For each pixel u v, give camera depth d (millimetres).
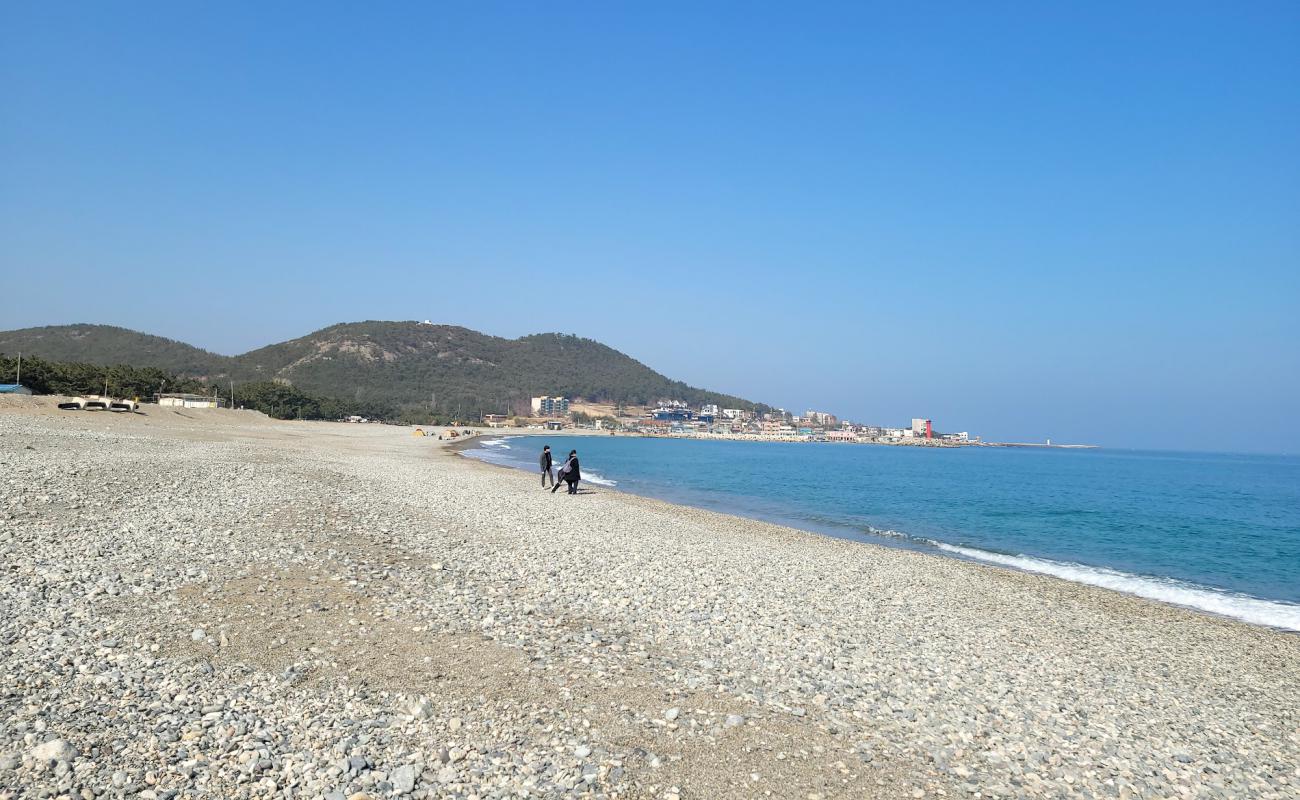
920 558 23875
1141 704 10891
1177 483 92125
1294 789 8375
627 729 8344
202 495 21875
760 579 17859
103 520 16766
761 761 7859
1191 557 29203
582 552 19578
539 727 8164
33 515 16344
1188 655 14094
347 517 21141
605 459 102500
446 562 16547
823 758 8062
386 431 143375
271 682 8719
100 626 9953
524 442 147875
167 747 6844
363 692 8680
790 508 42406
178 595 11734
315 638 10453
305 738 7359
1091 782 8062
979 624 15117
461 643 10805
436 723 8023
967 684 11016
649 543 22422
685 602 14633
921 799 7344
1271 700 11711
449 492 33250
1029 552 28844
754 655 11516
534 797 6688
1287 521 45094
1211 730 10086
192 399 117938
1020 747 8797
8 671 8125
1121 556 28891
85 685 8031
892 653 12297
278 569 13906
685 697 9469
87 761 6402
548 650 10828
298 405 165000
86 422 61531
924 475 89562
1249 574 25578
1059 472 114500
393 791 6500
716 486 58062
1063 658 13062
